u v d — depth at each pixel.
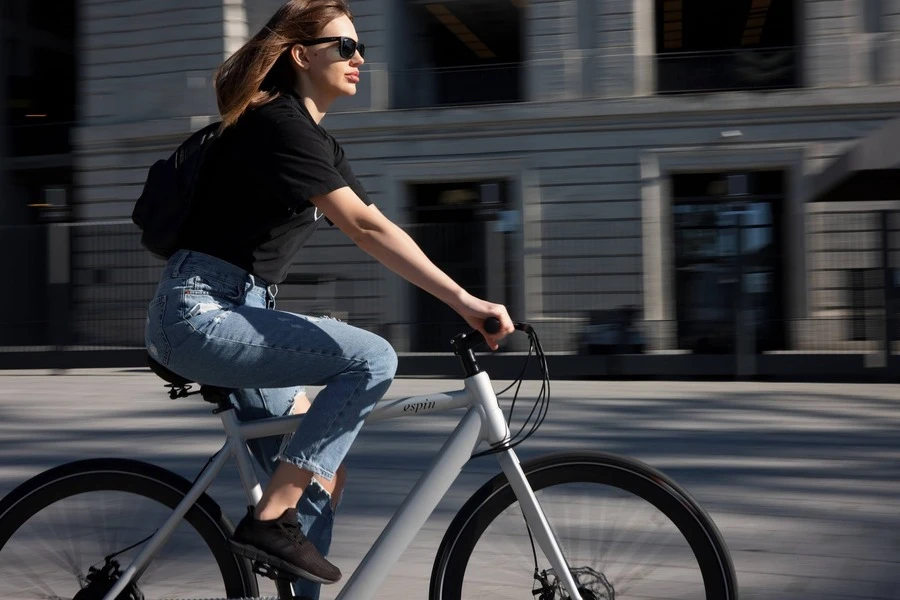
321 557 2.36
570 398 8.80
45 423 7.61
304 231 2.37
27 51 21.44
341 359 2.29
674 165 16.52
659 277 12.98
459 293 2.23
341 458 2.31
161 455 5.99
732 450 6.03
